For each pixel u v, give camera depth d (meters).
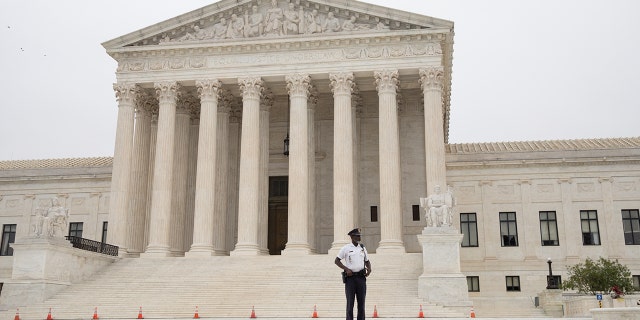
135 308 38.41
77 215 68.81
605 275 47.25
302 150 52.84
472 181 61.59
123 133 55.34
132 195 56.31
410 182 59.50
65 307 39.16
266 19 55.59
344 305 37.09
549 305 47.72
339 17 54.94
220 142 59.03
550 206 60.03
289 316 35.88
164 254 52.47
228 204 60.97
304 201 52.03
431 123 51.47
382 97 52.69
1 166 74.81
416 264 44.78
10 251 69.31
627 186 59.41
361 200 60.38
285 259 47.84
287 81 54.28
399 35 52.97
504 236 60.03
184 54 56.22
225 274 44.72
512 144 67.12
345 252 19.11
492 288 58.75
